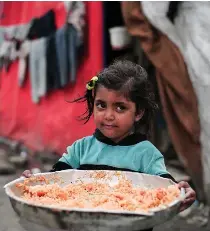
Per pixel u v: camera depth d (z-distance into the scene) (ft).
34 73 27.07
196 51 16.46
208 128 16.55
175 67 17.11
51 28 25.70
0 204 19.70
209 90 16.24
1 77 32.99
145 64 21.70
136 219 5.95
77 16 23.30
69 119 25.86
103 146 8.68
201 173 17.67
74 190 7.72
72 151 8.98
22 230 16.66
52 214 6.05
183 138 17.93
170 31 17.26
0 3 30.32
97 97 8.18
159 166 8.34
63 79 24.56
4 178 24.57
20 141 31.19
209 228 16.38
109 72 8.14
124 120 8.11
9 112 32.19
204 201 18.01
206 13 16.28
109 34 22.90
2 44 30.86
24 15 28.50
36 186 7.63
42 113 28.58
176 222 16.87
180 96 17.34
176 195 6.93
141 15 17.95
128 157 8.48
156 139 21.94
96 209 5.98
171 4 16.89
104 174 8.18
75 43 23.63
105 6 22.63
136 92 8.16
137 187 7.83
